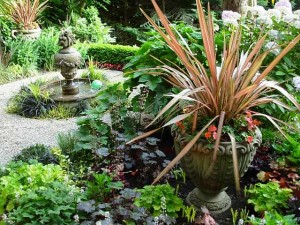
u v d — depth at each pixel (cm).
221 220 244
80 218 226
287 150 295
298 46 316
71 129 410
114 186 243
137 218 216
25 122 434
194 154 226
